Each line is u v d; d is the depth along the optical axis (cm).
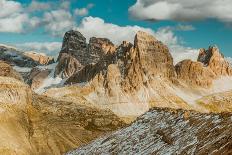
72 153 11994
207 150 6359
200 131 7538
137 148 9225
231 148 5709
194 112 8894
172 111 9719
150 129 9744
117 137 10662
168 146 8131
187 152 7081
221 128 6856
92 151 10931
